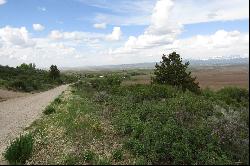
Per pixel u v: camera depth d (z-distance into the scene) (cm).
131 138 1408
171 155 1177
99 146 1415
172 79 3103
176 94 2725
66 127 1783
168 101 2358
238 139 1234
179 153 1158
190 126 1509
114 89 3906
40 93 6097
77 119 2025
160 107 2025
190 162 1138
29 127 1977
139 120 1731
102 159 1205
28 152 1208
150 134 1381
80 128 1725
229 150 1205
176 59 3156
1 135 1794
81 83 7781
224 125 1344
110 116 2152
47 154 1307
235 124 1320
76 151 1332
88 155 1220
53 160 1221
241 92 2184
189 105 2044
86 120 1967
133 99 2809
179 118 1675
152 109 1989
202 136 1311
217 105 2117
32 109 3050
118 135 1600
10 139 1670
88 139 1512
